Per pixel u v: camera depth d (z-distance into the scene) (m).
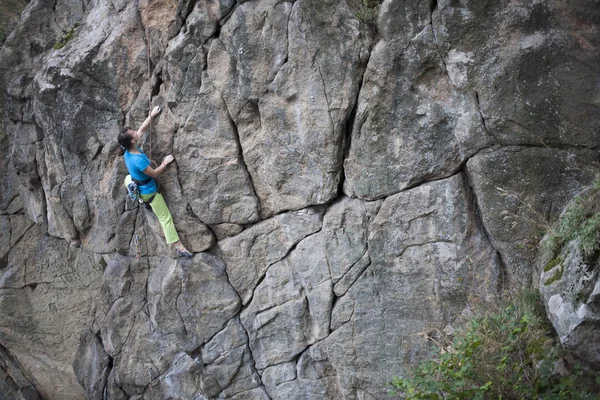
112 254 8.58
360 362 7.46
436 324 6.94
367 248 7.10
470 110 6.17
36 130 8.80
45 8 8.56
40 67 8.59
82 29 7.96
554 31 5.78
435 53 6.14
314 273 7.44
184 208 7.64
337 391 7.90
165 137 7.50
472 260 6.59
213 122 7.28
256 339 8.00
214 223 7.67
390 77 6.35
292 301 7.65
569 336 5.09
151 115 7.40
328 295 7.43
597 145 5.87
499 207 6.28
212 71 7.09
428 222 6.69
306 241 7.41
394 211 6.80
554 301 5.36
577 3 5.67
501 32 5.89
